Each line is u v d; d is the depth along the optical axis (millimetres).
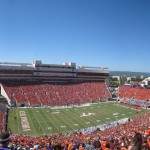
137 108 115812
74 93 136125
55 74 146125
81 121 87438
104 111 107312
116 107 117875
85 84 149250
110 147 18656
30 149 24109
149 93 133500
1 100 114438
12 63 136000
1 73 127375
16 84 127312
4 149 7465
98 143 14320
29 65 141250
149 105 118125
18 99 115125
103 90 146625
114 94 154500
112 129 64062
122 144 22844
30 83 133125
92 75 158125
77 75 153375
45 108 110938
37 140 44062
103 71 160125
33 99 118625
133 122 73375
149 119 74312
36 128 75688
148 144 16547
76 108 113562
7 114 92812
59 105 120562
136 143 9125
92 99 135375
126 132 49719
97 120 89688
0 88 124750
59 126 79250
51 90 131750
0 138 7594
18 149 21422
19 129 73625
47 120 87125
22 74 134625
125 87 147750
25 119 86875
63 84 143375
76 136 55656
